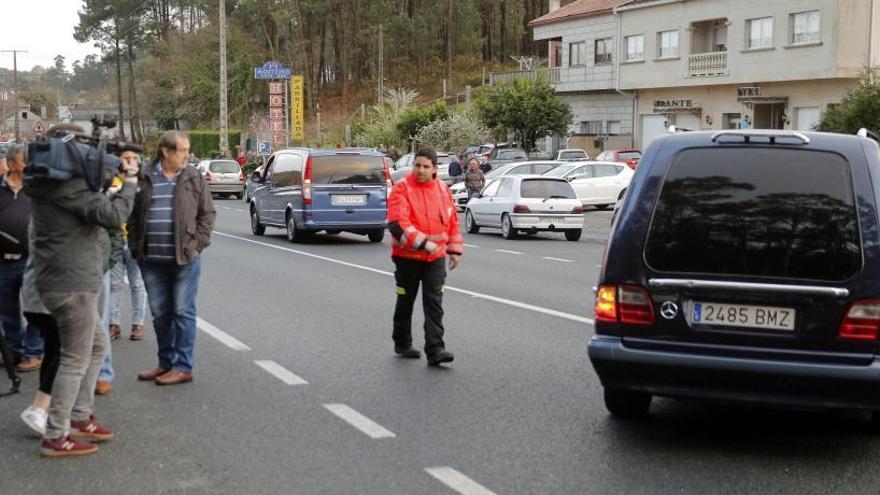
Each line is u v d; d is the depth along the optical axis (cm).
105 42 10175
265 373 874
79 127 621
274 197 2395
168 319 841
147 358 940
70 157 591
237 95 9062
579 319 1177
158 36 10056
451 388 819
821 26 3962
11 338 885
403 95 6762
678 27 4709
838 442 671
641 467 608
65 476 588
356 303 1300
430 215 911
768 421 727
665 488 569
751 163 630
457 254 923
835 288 603
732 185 629
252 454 631
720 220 626
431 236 909
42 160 586
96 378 662
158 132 9406
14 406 757
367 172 2267
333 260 1875
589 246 2278
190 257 820
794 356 611
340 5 9862
